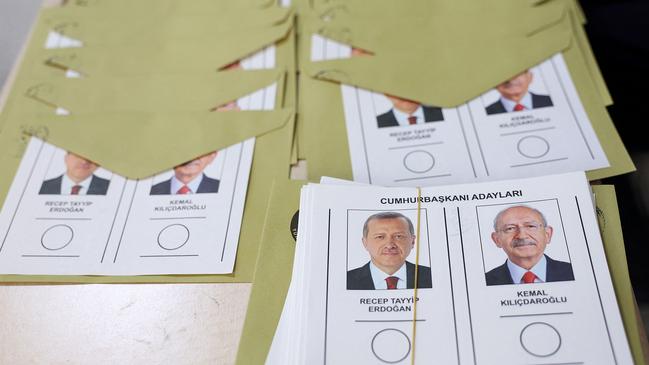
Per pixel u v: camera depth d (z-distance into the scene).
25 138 0.31
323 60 0.33
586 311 0.23
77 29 0.36
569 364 0.22
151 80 0.33
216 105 0.32
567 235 0.25
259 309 0.25
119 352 0.24
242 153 0.30
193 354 0.24
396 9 0.36
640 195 0.38
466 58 0.33
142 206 0.28
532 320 0.23
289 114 0.31
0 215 0.28
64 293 0.26
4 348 0.24
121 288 0.26
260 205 0.28
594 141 0.29
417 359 0.23
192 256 0.26
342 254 0.25
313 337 0.23
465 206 0.26
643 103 0.41
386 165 0.29
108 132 0.31
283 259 0.26
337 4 0.36
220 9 0.37
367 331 0.23
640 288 0.35
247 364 0.23
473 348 0.23
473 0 0.36
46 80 0.33
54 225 0.28
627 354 0.22
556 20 0.34
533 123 0.30
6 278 0.26
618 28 0.43
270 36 0.34
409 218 0.26
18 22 0.47
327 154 0.30
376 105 0.31
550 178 0.26
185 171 0.29
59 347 0.24
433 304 0.24
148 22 0.36
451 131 0.30
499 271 0.24
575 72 0.32
